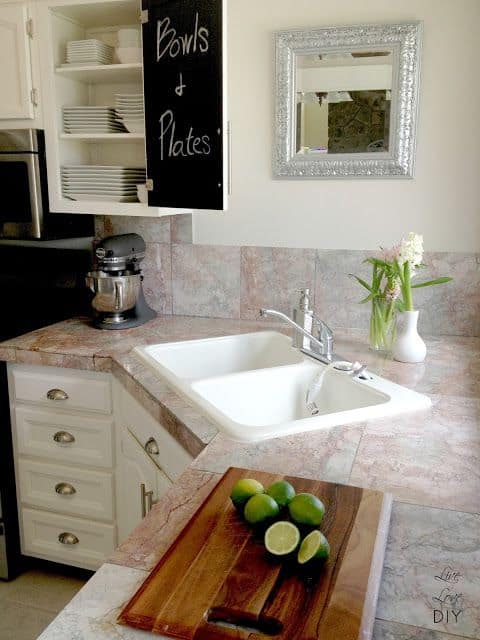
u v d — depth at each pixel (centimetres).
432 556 90
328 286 227
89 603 78
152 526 96
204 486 109
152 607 75
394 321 194
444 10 200
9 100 222
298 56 214
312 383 166
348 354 195
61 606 213
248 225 234
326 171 219
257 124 225
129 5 209
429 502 105
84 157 241
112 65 211
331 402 173
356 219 221
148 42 194
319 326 190
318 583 79
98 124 220
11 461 219
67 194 227
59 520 219
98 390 200
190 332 220
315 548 80
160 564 84
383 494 102
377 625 76
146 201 214
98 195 222
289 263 229
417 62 203
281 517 91
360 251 221
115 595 80
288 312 234
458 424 139
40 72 218
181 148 191
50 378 206
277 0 215
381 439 131
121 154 244
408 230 217
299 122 219
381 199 218
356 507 98
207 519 95
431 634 74
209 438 130
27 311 231
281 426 134
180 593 78
